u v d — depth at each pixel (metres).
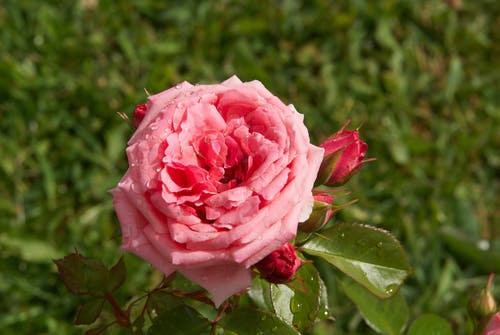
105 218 0.66
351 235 0.43
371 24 0.85
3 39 0.75
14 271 0.64
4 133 0.71
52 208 0.67
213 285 0.38
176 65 0.78
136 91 0.75
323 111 0.77
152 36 0.80
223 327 0.41
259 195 0.38
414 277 0.69
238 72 0.75
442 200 0.74
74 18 0.78
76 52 0.76
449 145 0.79
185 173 0.38
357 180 0.73
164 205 0.38
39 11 0.75
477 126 0.80
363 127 0.76
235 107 0.40
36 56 0.75
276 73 0.79
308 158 0.39
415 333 0.48
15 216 0.67
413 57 0.84
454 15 0.87
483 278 0.70
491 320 0.44
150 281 0.62
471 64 0.85
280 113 0.39
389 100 0.79
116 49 0.78
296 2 0.85
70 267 0.43
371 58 0.83
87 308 0.43
